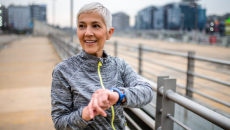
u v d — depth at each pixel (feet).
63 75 3.43
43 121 10.76
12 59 35.55
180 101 4.06
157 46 60.54
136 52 40.45
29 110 12.26
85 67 3.47
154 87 5.13
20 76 22.24
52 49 54.39
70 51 23.95
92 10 3.28
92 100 2.69
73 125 3.12
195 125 8.32
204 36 80.69
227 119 3.10
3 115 11.46
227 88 15.37
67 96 3.46
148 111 10.56
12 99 14.33
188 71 12.56
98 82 3.50
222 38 60.13
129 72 3.99
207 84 16.55
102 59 3.49
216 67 25.08
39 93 15.83
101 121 3.48
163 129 4.71
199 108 3.60
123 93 2.99
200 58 11.61
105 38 3.51
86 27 3.39
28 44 73.46
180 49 50.39
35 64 30.40
